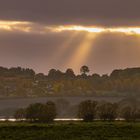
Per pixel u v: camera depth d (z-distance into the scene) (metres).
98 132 193.62
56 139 183.00
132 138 185.50
